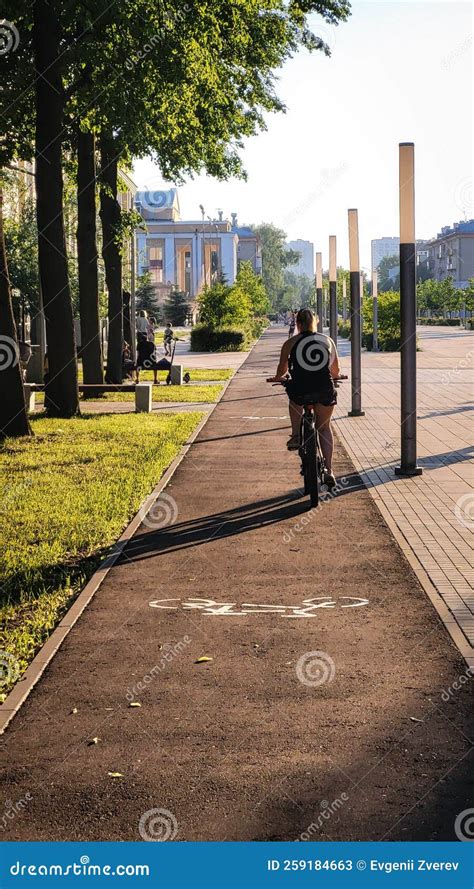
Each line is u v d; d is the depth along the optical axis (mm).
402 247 12992
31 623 6918
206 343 57969
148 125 20156
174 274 129375
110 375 30031
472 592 7438
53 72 18125
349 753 4613
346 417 21250
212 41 18312
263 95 25141
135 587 7832
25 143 20344
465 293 101812
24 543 9383
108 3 16500
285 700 5320
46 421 19812
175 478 13227
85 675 5797
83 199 25094
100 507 10977
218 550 9055
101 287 48062
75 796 4230
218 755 4617
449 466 14055
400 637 6410
